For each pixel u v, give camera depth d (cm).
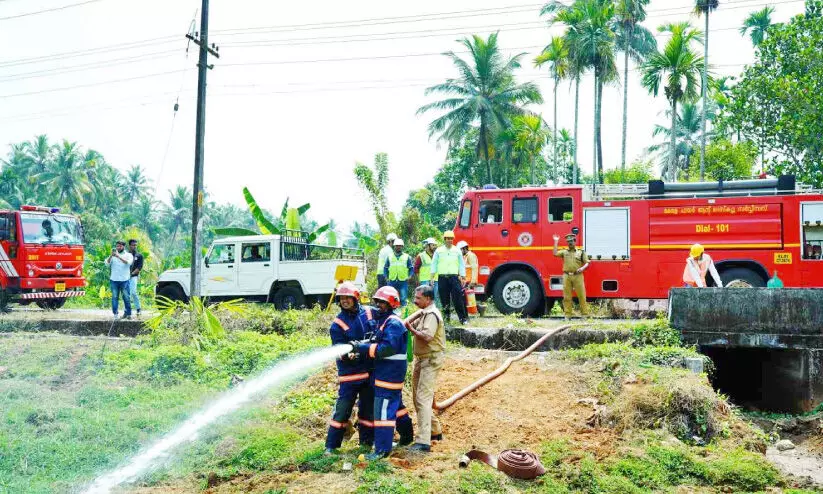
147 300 2255
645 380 845
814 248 1225
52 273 1709
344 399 661
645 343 1047
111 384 934
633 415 775
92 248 4494
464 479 587
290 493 549
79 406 820
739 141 3148
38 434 710
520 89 3731
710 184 1307
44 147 6594
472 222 1417
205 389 907
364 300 1478
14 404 800
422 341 679
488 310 1520
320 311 1353
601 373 923
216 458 654
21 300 1705
